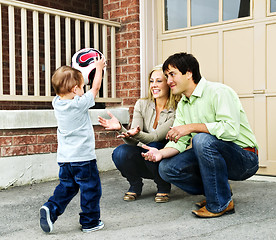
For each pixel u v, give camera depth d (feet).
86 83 10.50
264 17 13.28
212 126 8.59
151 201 10.64
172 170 9.18
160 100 10.87
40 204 10.73
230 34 14.14
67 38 15.01
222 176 8.68
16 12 20.33
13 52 13.55
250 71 13.66
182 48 15.49
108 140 15.80
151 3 16.06
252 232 7.73
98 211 8.29
